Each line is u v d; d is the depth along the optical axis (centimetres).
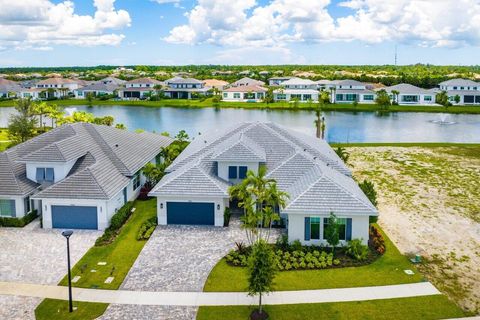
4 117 11944
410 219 4181
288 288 2917
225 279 3042
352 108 13838
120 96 17350
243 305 2723
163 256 3397
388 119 11831
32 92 17262
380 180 5494
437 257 3394
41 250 3503
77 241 3681
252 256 2611
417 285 2959
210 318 2588
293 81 17600
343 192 3531
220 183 4106
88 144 4728
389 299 2783
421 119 11894
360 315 2611
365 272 3139
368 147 7612
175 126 10431
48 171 4256
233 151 4272
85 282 3011
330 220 3347
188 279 3044
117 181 4278
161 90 17188
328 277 3066
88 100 15650
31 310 2684
